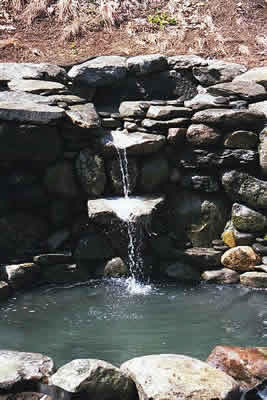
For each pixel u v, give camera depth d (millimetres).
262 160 7770
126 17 10625
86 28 10250
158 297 6895
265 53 9742
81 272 7496
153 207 7523
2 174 7684
